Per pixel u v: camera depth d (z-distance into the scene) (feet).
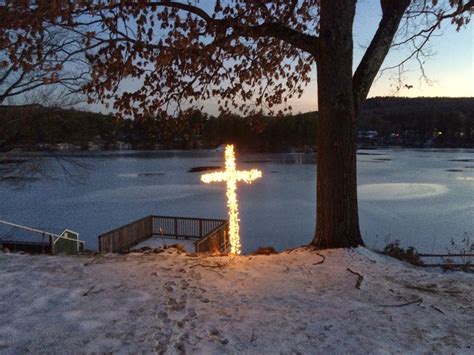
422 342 10.74
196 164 220.23
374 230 68.23
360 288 14.49
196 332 10.77
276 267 16.74
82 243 46.52
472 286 15.46
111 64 21.13
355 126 20.10
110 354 9.54
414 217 78.18
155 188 122.52
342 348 10.30
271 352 10.02
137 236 50.60
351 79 19.71
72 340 10.11
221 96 25.08
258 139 347.77
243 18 21.93
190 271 15.64
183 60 21.75
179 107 24.25
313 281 15.14
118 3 19.11
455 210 84.69
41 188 123.03
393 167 197.47
